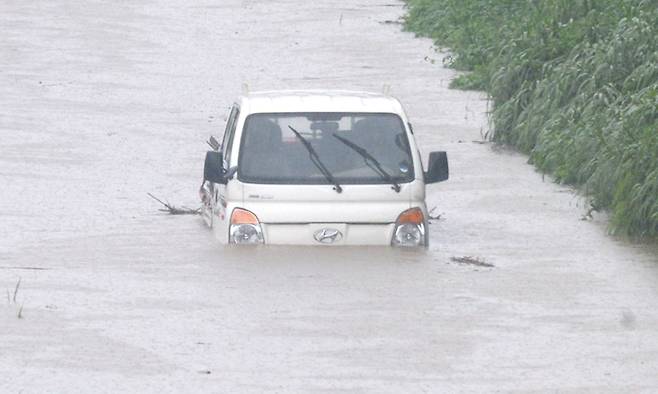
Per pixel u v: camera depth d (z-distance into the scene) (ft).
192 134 247.70
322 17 389.80
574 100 226.99
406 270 150.92
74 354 117.39
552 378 112.78
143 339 122.31
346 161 158.61
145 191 201.57
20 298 136.98
